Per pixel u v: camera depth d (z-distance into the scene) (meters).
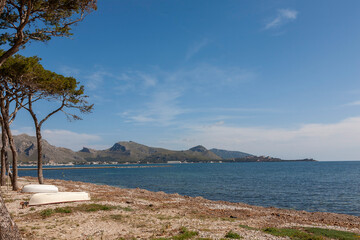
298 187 55.94
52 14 14.60
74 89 26.73
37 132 27.78
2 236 6.36
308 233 13.12
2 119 23.86
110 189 33.66
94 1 14.00
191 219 15.27
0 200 6.62
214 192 46.75
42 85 23.45
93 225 12.77
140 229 12.28
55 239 10.27
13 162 24.41
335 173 120.75
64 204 17.89
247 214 19.42
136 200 22.48
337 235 12.61
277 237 11.47
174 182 72.44
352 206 31.86
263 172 141.50
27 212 15.43
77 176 114.88
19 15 13.57
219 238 10.68
